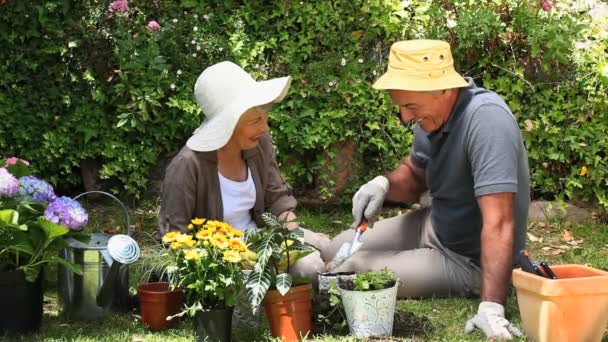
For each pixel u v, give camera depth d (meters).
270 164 4.30
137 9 6.01
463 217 4.16
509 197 3.78
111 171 5.91
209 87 3.92
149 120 5.89
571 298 3.31
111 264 3.83
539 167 5.86
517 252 4.14
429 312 4.07
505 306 3.83
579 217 5.81
